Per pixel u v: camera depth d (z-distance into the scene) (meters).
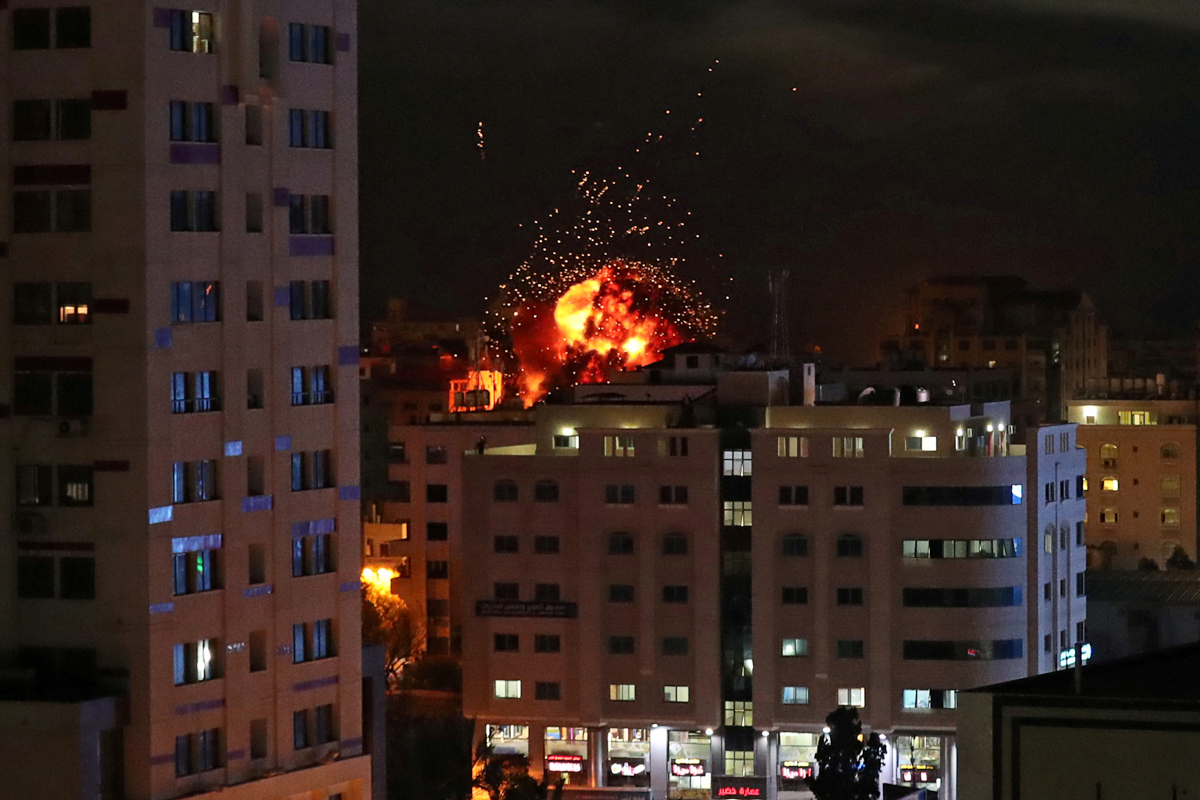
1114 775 138.25
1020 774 139.62
